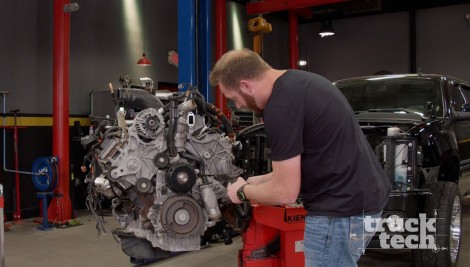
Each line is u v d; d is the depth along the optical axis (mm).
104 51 8672
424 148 3838
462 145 4707
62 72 6605
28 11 7441
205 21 6141
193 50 5945
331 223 1801
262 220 2912
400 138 3596
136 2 9359
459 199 4035
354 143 1797
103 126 2861
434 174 3918
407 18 12617
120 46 9008
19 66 7312
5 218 6855
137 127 2658
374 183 1823
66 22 6652
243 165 4195
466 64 11883
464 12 11875
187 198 2625
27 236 5812
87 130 8258
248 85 1849
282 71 1910
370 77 5281
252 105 1939
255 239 3021
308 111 1734
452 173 4578
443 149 4059
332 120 1746
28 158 7383
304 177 1854
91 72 8430
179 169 2602
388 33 12891
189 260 4453
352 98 5188
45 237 5734
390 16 12852
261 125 4250
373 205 1807
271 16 13391
